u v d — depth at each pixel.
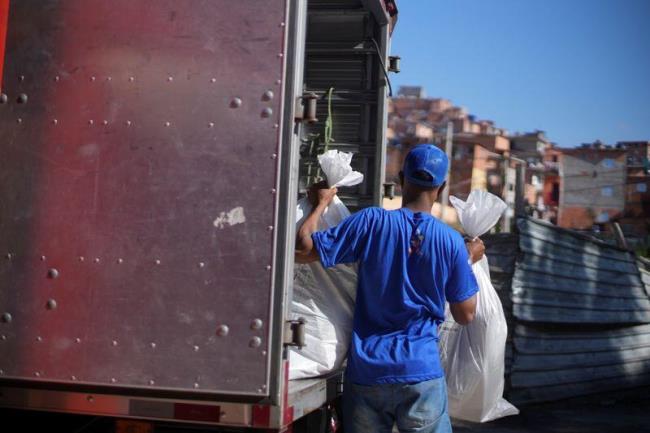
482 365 4.23
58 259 3.18
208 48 3.14
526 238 10.11
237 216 3.06
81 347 3.12
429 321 3.56
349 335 3.86
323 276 3.84
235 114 3.10
